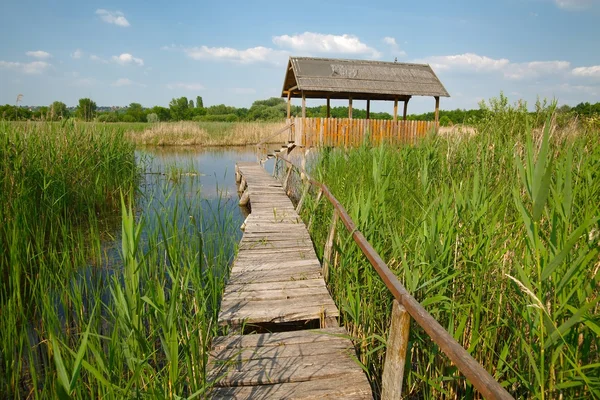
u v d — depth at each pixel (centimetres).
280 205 814
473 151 578
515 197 184
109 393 222
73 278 375
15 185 550
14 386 297
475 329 230
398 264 365
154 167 1493
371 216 402
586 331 185
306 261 499
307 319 368
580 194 287
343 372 279
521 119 772
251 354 301
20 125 734
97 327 316
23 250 448
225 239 602
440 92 1599
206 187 1173
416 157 672
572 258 204
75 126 877
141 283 414
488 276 277
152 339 289
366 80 1546
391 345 209
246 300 391
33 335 360
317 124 1445
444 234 296
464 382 255
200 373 263
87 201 721
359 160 732
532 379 210
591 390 157
